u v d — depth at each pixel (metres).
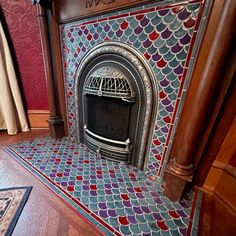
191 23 0.76
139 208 0.95
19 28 1.58
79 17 1.16
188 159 0.89
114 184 1.13
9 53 1.60
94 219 0.88
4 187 1.08
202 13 0.72
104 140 1.32
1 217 0.88
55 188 1.08
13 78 1.69
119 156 1.30
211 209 0.96
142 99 1.07
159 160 1.13
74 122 1.62
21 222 0.86
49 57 1.42
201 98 0.74
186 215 0.92
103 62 1.18
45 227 0.84
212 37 0.71
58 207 0.95
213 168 1.02
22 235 0.80
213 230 0.84
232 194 0.94
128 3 0.90
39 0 1.20
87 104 1.39
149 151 1.17
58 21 1.31
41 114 1.97
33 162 1.34
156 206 0.97
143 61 0.97
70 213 0.92
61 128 1.71
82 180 1.16
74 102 1.50
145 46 0.94
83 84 1.37
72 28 1.26
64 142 1.66
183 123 0.91
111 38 1.06
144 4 0.87
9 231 0.81
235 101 0.82
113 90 1.08
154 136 1.10
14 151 1.49
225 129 0.90
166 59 0.89
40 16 1.28
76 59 1.33
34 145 1.60
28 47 1.66
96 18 1.09
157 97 1.00
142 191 1.08
